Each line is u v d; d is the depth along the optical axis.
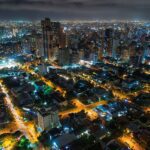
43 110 117.81
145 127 110.44
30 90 171.62
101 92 161.12
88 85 178.75
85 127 112.75
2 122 124.50
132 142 101.31
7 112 136.38
